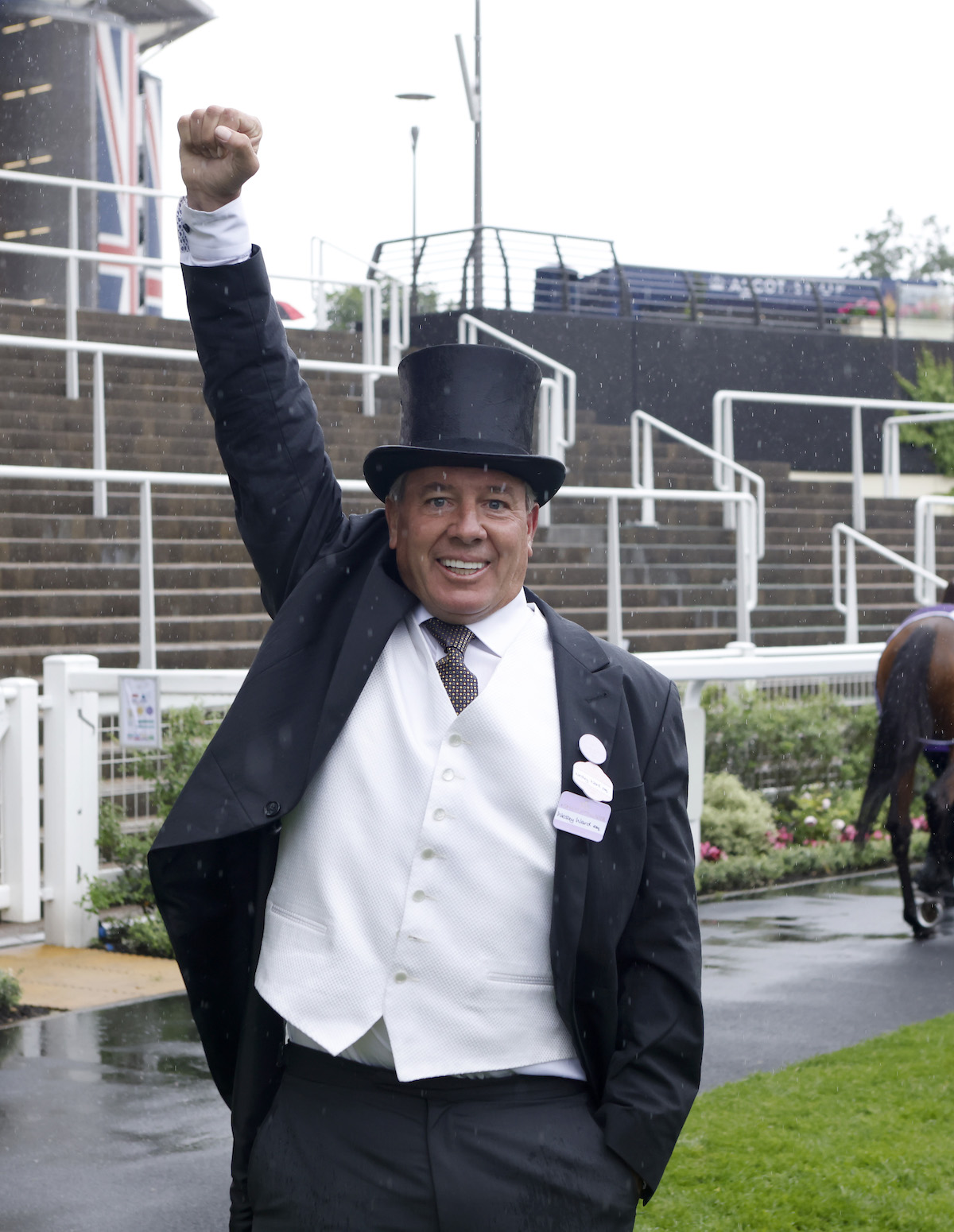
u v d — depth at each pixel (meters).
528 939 2.26
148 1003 5.72
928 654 6.95
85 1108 4.52
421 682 2.35
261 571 2.57
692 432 19.72
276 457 2.51
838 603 12.72
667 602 12.12
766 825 8.74
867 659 8.06
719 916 7.51
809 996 6.00
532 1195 2.19
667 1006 2.33
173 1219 3.74
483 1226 2.17
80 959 6.46
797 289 21.55
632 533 12.88
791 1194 3.96
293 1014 2.23
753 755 9.30
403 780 2.28
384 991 2.22
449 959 2.22
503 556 2.37
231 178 2.43
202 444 11.94
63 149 17.36
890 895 8.09
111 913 6.98
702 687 7.62
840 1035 5.48
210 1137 4.30
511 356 2.40
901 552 15.41
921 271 44.66
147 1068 4.91
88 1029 5.37
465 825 2.25
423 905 2.24
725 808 8.74
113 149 17.72
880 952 6.75
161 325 14.07
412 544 2.36
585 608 11.56
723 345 19.91
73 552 9.76
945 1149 4.31
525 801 2.27
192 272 2.47
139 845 6.79
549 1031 2.28
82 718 6.75
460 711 2.32
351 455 12.66
